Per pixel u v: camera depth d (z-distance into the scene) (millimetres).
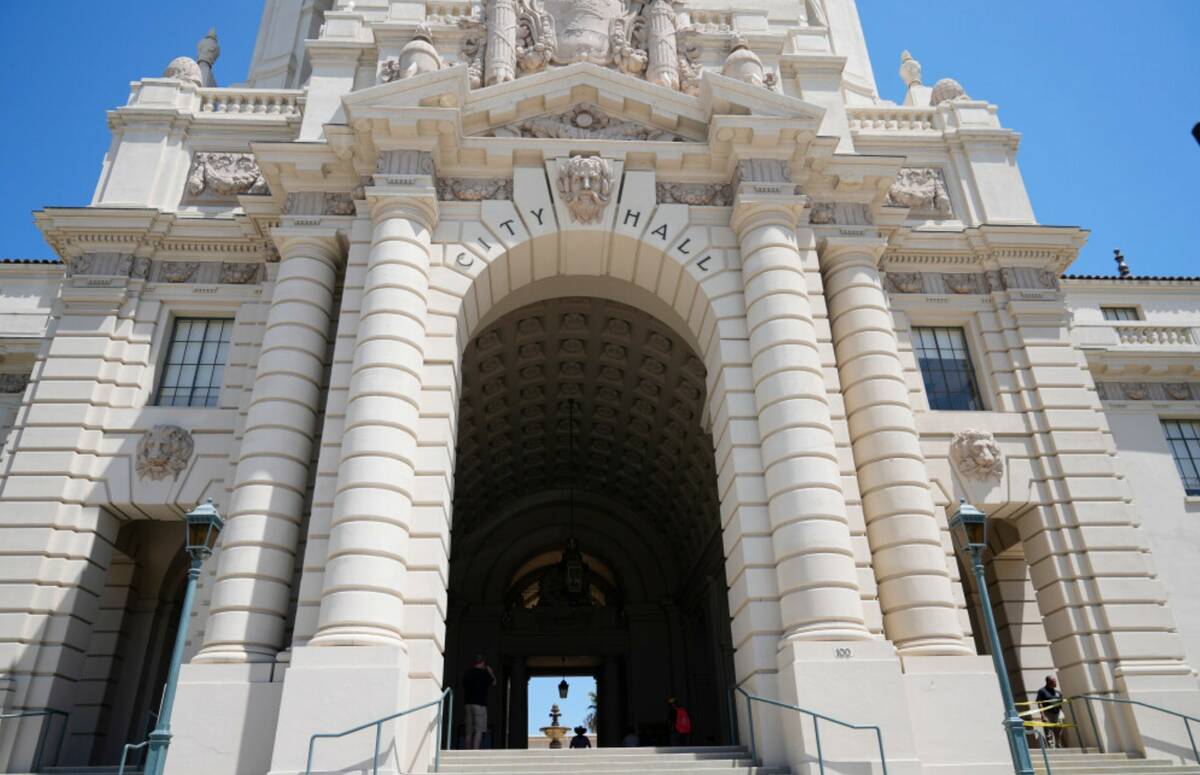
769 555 14172
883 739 12289
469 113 17375
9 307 26344
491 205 16953
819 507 13898
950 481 18000
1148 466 22891
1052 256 20328
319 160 17391
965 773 13086
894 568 14852
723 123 16922
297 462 15102
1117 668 16438
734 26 21234
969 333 19922
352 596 12789
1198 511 22344
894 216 19156
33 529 16641
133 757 19391
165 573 21250
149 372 18484
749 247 16484
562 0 19938
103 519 17328
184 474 17453
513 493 30703
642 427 26094
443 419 14961
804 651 12766
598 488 31109
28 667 15664
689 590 28953
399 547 13492
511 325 21656
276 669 13047
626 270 17547
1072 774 14086
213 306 19156
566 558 24656
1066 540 17641
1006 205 21031
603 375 24344
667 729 28297
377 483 13617
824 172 18266
